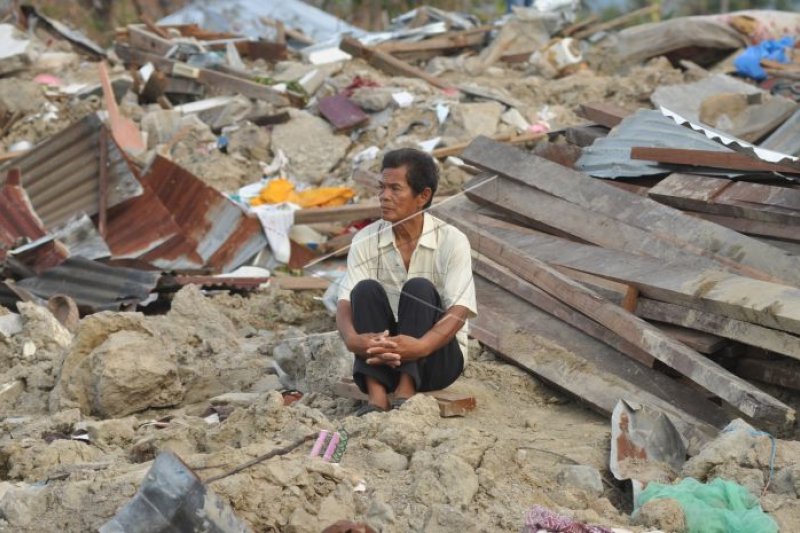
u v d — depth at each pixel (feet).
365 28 100.12
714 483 19.29
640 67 66.13
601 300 25.00
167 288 39.96
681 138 31.94
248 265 43.37
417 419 21.22
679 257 26.66
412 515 18.39
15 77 63.98
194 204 44.60
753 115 41.78
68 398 25.27
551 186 30.09
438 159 51.37
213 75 61.31
